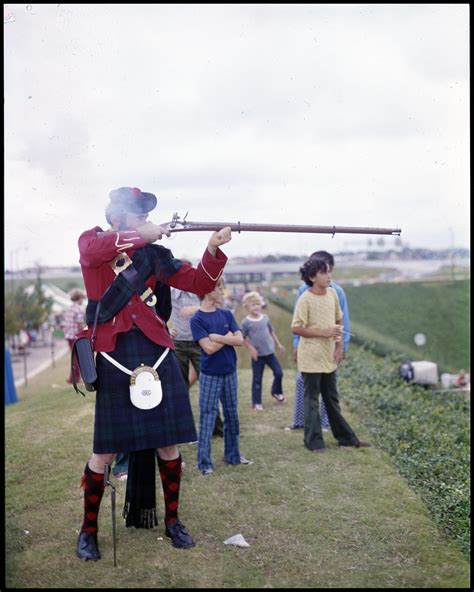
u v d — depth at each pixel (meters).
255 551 3.70
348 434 5.82
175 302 5.98
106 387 3.52
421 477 5.36
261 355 7.47
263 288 21.53
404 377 11.40
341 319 5.91
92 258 3.50
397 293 28.28
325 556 3.66
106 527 4.00
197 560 3.57
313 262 5.70
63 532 3.95
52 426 6.65
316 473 5.06
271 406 7.54
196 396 7.73
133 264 3.59
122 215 3.73
